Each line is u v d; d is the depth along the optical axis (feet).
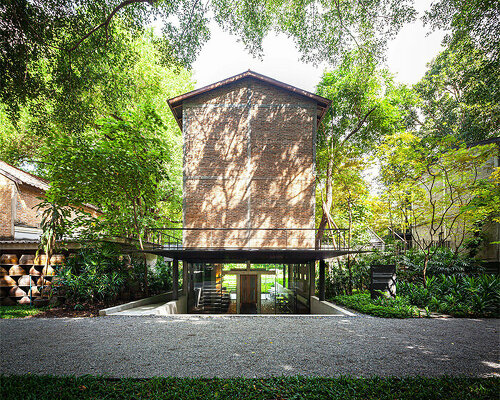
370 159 53.06
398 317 30.78
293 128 45.78
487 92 49.32
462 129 73.92
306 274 49.24
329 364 17.29
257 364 17.22
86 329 25.34
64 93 35.55
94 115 43.39
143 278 45.62
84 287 34.88
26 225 57.41
